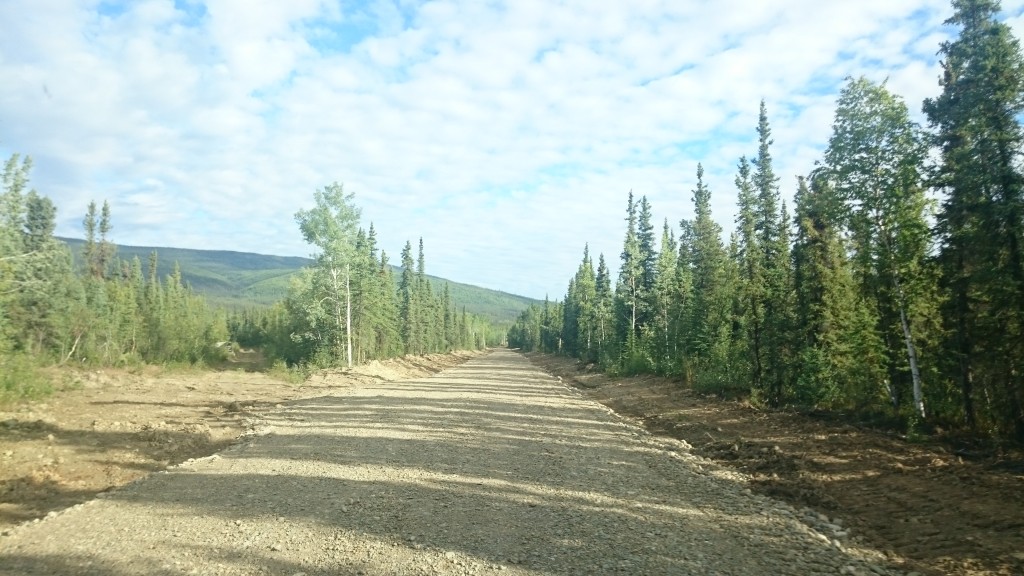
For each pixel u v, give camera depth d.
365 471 12.56
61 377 29.39
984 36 13.15
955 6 13.76
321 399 28.45
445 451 14.94
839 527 8.91
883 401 17.14
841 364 18.59
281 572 6.91
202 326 65.75
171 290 73.69
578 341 70.38
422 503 10.01
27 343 35.94
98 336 48.94
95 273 74.50
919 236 15.25
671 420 21.25
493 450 15.13
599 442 16.64
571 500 10.32
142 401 24.53
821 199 17.95
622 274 51.75
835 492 10.79
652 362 39.06
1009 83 12.48
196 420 20.39
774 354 22.08
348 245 47.56
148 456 14.66
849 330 18.34
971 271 13.54
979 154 13.04
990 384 13.52
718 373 26.78
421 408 24.66
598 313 59.66
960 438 13.23
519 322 184.12
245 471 12.68
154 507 9.98
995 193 12.85
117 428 17.58
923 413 15.02
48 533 8.65
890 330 16.59
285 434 17.81
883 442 13.83
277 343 61.91
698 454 15.22
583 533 8.47
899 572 7.17
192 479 12.03
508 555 7.51
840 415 17.62
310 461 13.64
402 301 81.25
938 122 14.60
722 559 7.50
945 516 8.89
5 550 7.86
